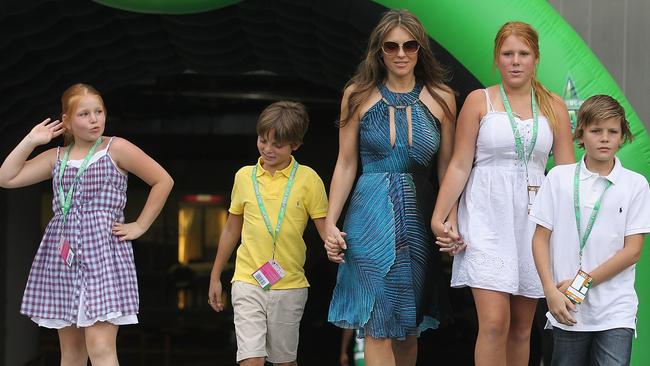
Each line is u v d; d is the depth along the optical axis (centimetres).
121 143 1468
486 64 1689
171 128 4991
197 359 4769
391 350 1485
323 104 4559
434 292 1514
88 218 1434
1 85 2239
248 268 1602
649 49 2134
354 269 1486
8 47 2086
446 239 1438
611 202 1343
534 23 1703
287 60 2564
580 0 2150
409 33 1436
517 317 1484
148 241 6384
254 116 5038
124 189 1474
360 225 1481
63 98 1438
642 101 2136
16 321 3131
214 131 5028
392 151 1470
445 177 1449
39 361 3488
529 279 1441
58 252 1440
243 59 2556
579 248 1349
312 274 5303
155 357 4812
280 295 1590
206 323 6134
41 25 2036
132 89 4291
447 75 1741
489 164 1436
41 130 1436
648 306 1681
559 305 1324
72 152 1461
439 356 4603
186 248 6375
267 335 1614
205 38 2309
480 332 1420
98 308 1416
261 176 1606
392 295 1464
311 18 2058
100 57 2419
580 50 1709
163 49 2494
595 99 1335
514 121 1415
